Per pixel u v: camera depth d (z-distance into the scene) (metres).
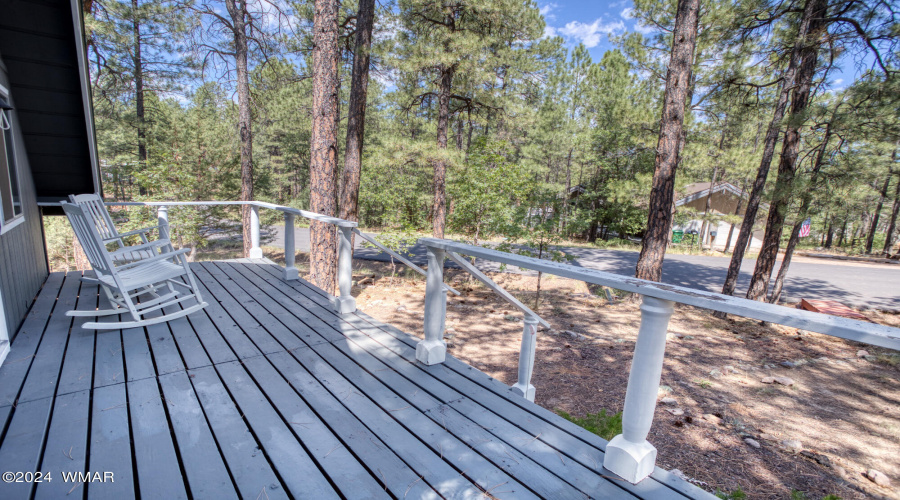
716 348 6.80
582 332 7.17
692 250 20.25
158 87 13.89
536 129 20.95
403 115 14.24
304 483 1.55
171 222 11.76
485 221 9.94
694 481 3.26
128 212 11.55
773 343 7.18
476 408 2.11
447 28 10.80
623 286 1.53
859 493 3.19
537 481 1.59
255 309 3.63
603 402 4.54
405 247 10.77
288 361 2.60
